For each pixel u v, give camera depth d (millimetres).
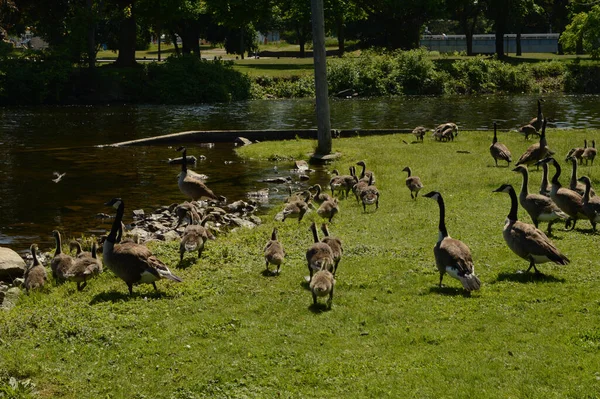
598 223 18422
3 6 66812
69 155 37000
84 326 12414
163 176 30672
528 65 83125
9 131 48031
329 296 13289
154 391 10281
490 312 12492
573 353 10727
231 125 50188
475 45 125062
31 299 14398
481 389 9797
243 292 14164
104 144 41406
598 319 11969
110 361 11227
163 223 21891
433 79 78312
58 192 27422
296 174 30297
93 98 71688
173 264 16266
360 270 15273
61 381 10625
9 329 12500
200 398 10047
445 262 13367
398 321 12359
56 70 70125
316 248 14227
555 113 54531
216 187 28031
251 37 118188
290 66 88562
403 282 14406
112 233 14148
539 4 117188
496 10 94312
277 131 41812
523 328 11773
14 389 10242
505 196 22188
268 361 11000
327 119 33844
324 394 9938
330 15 87562
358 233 18578
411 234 18156
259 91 76250
